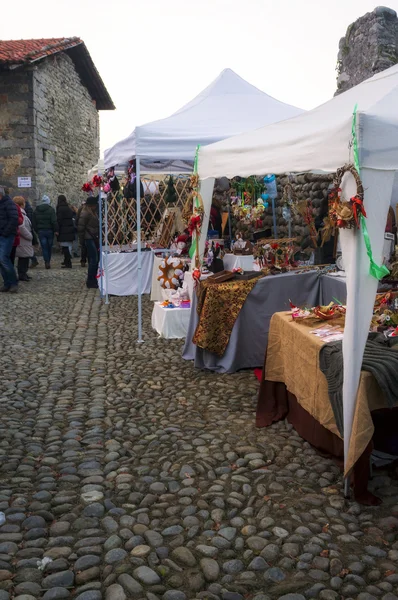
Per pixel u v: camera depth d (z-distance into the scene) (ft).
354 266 9.04
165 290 22.98
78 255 56.29
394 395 9.30
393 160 8.84
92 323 24.26
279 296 17.31
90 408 14.23
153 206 34.32
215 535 8.79
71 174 62.64
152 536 8.71
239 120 22.39
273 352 13.47
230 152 14.89
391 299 13.07
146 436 12.54
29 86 49.44
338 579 7.65
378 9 22.81
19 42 58.75
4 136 50.08
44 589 7.57
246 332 17.20
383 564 8.00
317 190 26.17
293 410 13.03
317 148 10.15
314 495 9.87
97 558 8.19
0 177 50.70
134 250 31.68
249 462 11.16
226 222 31.55
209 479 10.56
